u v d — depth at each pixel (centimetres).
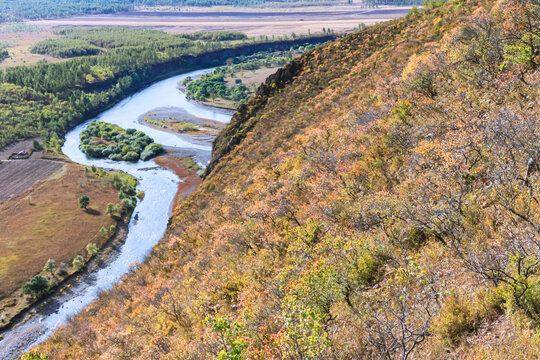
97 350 2308
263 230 2041
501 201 907
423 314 751
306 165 2473
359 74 4494
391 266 1016
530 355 562
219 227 2855
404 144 1672
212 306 1681
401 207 1115
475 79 1691
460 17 3325
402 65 3222
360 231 1297
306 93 5400
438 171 1164
